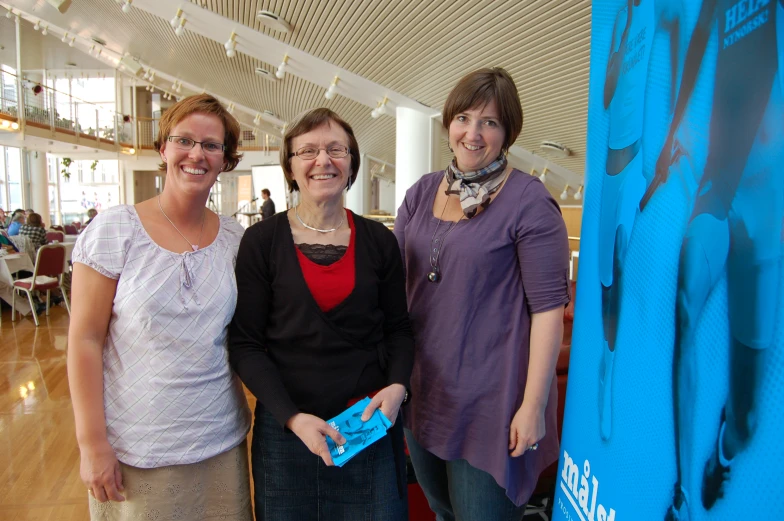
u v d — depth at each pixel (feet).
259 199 40.65
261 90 23.99
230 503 3.81
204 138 3.55
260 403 3.89
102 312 3.41
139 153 50.55
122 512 3.52
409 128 14.87
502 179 3.63
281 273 3.67
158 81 32.32
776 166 1.07
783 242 1.05
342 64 13.48
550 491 5.95
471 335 3.65
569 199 20.58
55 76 50.16
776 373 1.07
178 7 13.65
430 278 3.79
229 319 3.68
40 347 14.32
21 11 26.20
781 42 1.06
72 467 7.63
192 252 3.56
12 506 6.63
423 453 4.24
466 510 3.79
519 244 3.48
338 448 3.21
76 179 55.67
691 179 1.39
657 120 1.59
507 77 3.53
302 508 3.76
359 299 3.70
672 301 1.48
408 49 11.16
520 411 3.43
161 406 3.40
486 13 8.72
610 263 1.94
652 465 1.59
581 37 8.60
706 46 1.33
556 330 3.41
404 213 4.33
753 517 1.14
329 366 3.65
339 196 3.81
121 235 3.42
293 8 11.29
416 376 3.99
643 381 1.65
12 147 42.45
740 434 1.19
